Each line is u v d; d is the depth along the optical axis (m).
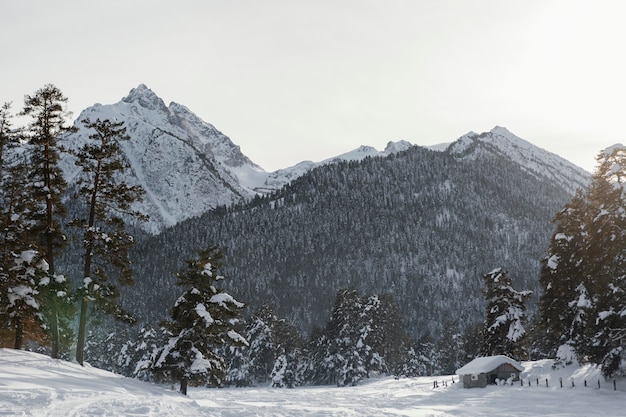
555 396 46.12
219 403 34.38
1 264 37.16
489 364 62.00
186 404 28.22
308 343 115.19
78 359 37.09
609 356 43.78
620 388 45.75
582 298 49.50
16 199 39.53
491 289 70.94
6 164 37.44
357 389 77.88
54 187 37.72
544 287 56.00
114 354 116.31
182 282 39.62
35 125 37.06
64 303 36.62
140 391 31.72
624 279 43.66
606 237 44.12
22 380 24.23
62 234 37.41
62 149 38.12
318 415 29.73
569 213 53.81
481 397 50.72
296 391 76.06
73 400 20.86
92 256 39.06
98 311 38.97
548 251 56.22
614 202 44.81
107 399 22.77
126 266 39.22
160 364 37.94
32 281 37.66
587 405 39.72
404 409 40.91
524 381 58.34
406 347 118.44
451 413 37.19
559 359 58.28
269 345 109.62
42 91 37.12
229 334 39.41
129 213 39.69
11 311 38.19
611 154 46.44
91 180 39.28
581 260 50.47
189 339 38.50
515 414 36.22
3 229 37.66
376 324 105.06
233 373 104.94
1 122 37.12
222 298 39.34
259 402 46.84
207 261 40.50
